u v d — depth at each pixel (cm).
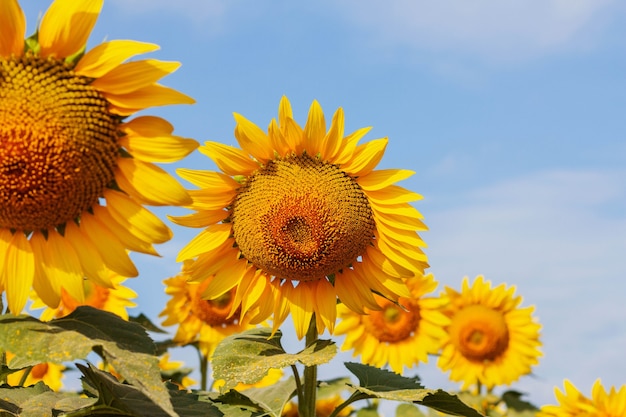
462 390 1074
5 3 399
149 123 436
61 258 443
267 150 561
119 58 417
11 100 414
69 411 455
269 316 583
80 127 421
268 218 556
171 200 438
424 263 569
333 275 586
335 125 554
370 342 1038
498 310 1105
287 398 643
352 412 957
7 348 382
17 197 420
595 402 788
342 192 562
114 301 833
